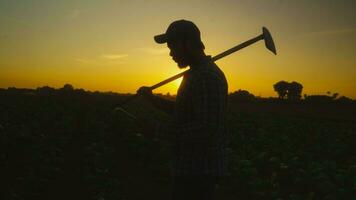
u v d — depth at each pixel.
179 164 3.55
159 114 23.77
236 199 8.88
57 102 29.36
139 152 11.70
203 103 3.40
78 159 11.55
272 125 21.48
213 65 3.58
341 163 13.05
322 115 32.94
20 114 19.09
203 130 3.38
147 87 4.23
